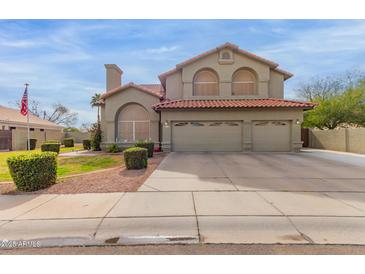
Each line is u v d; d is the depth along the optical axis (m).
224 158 13.48
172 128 17.42
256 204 5.50
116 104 18.86
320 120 25.44
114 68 22.59
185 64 19.20
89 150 22.16
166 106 16.64
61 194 6.50
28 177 6.84
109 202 5.75
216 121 17.30
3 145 23.86
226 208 5.24
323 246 3.65
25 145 25.73
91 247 3.70
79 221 4.63
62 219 4.74
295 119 16.94
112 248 3.67
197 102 17.97
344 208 5.20
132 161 10.03
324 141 20.56
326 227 4.25
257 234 4.02
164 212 5.04
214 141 17.30
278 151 17.08
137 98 18.80
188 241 3.82
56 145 18.17
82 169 11.42
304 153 16.16
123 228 4.30
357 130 16.36
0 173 10.44
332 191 6.57
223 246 3.68
